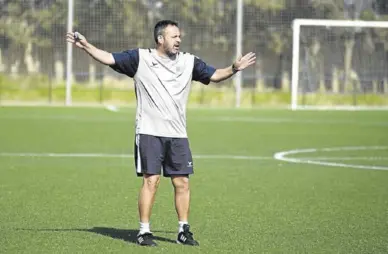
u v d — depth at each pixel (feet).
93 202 91.45
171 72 66.59
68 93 284.20
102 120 224.33
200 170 125.29
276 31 312.09
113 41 303.68
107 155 145.28
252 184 109.50
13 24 301.22
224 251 66.23
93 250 65.72
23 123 211.41
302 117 249.75
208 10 309.83
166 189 102.17
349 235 73.82
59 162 133.59
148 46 305.32
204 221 80.38
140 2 305.53
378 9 315.58
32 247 66.90
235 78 304.09
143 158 66.54
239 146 164.66
